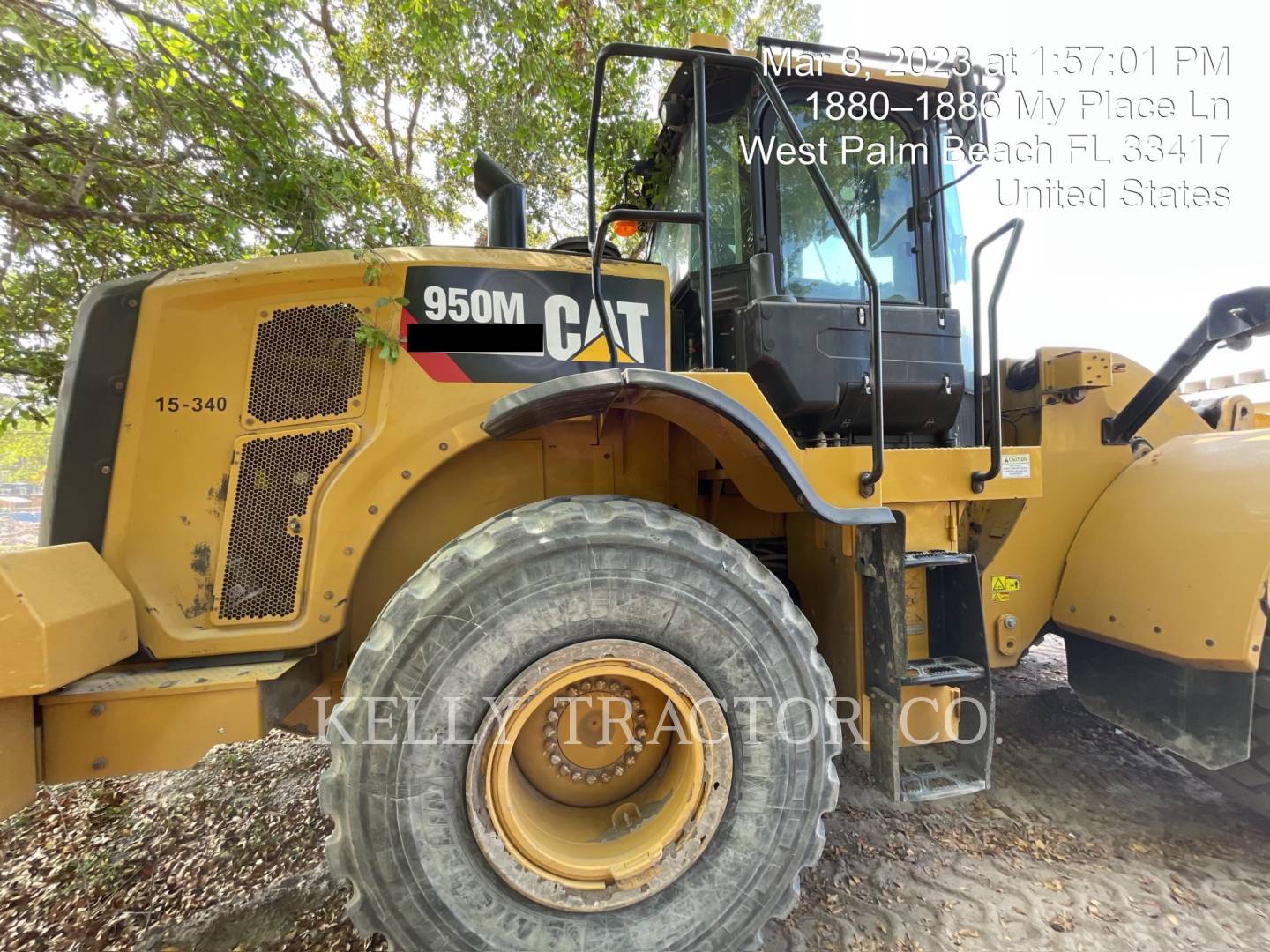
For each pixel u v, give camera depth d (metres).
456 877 1.38
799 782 1.56
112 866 2.26
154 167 2.56
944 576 2.04
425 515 1.97
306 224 2.73
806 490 1.63
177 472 1.74
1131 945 1.78
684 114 2.59
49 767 1.45
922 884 2.04
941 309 2.25
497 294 1.90
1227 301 2.19
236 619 1.73
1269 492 2.03
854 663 2.10
